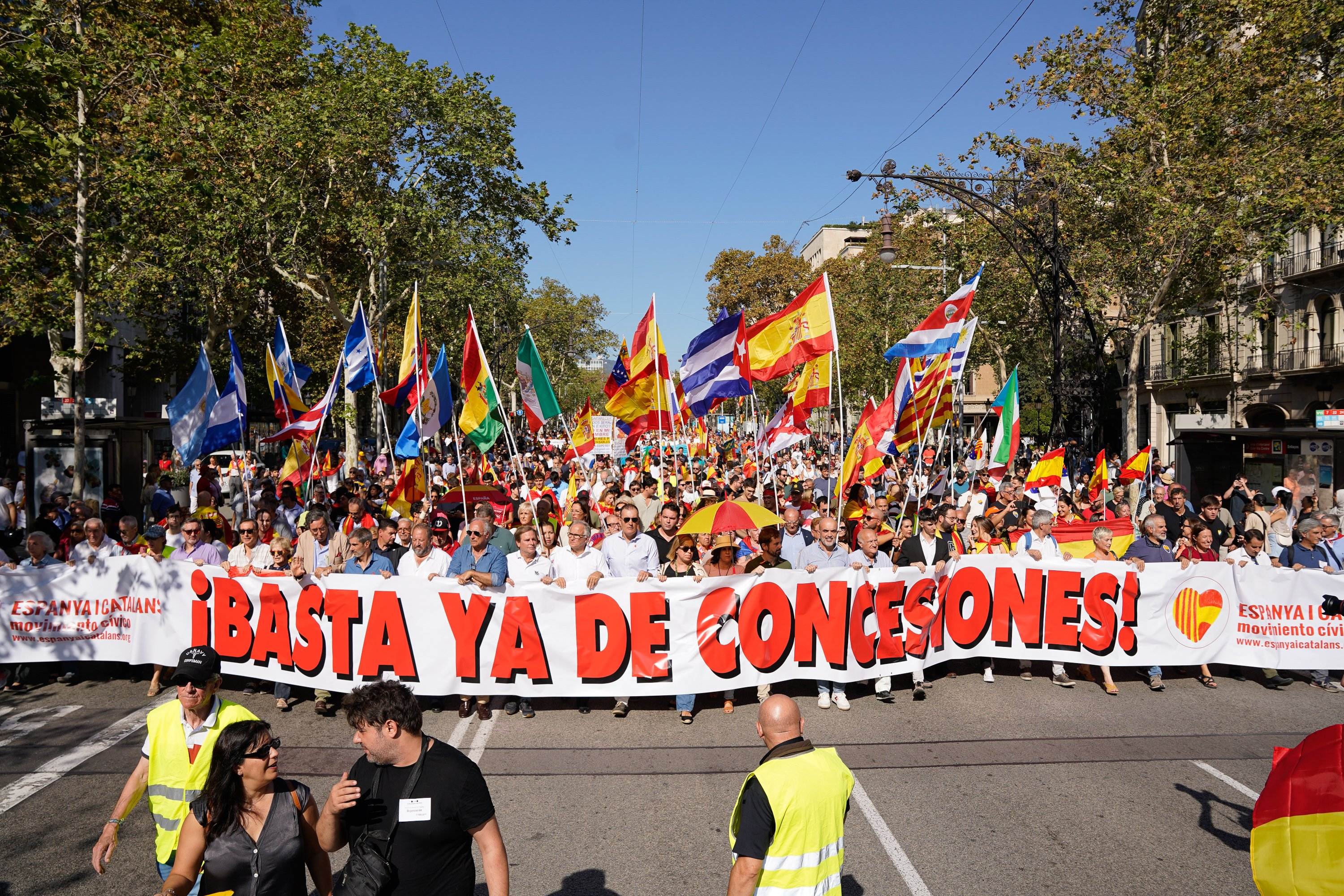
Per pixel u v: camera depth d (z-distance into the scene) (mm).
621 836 5434
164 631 8234
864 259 45812
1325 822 3525
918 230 40906
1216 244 21953
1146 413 42938
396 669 7711
